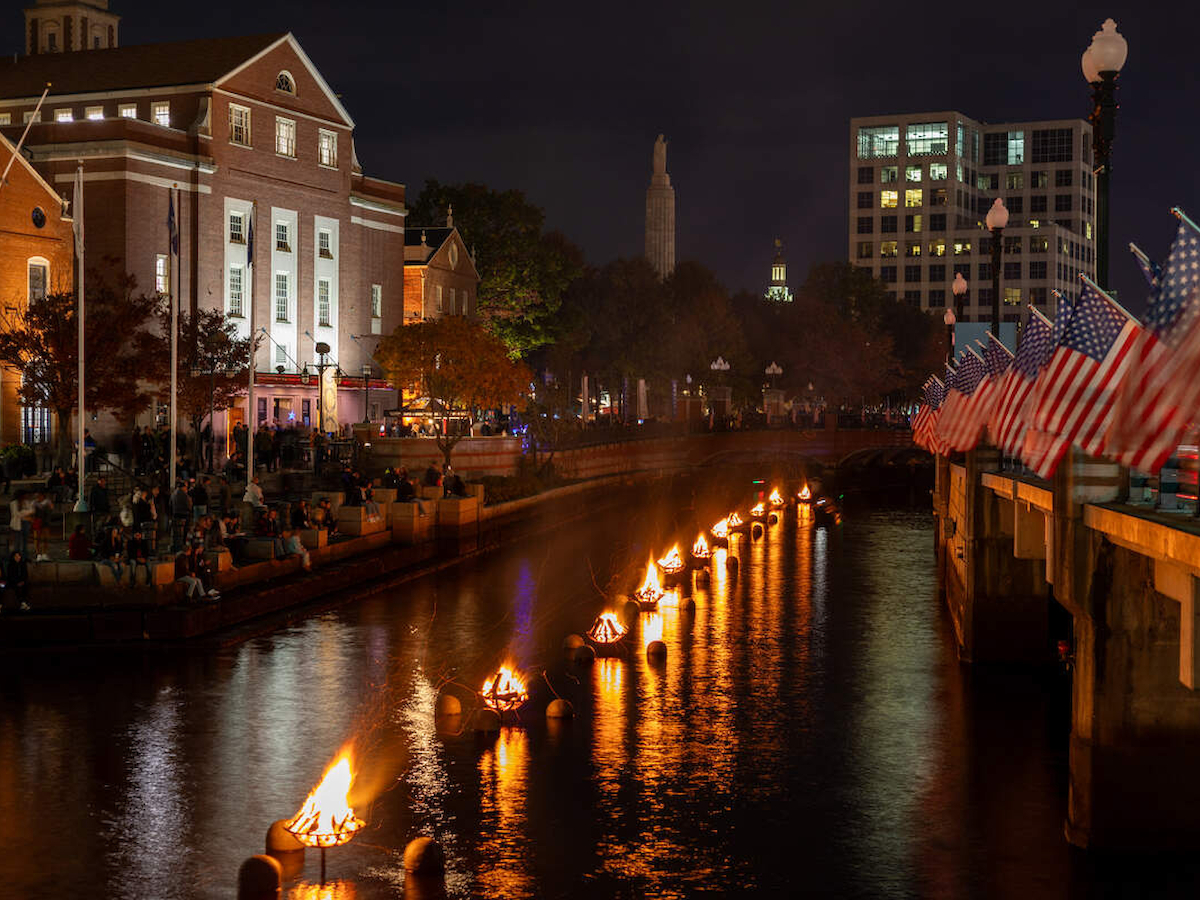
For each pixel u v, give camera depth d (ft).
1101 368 57.88
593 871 61.16
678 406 346.54
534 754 80.84
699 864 62.23
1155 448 44.62
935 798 72.59
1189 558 44.04
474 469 217.77
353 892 58.29
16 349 166.20
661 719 89.97
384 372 273.95
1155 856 59.62
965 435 105.29
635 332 388.57
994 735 86.02
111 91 237.45
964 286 138.31
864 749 82.64
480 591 146.30
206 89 231.91
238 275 238.27
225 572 120.57
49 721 86.38
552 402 259.19
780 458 353.10
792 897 58.23
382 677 100.68
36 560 112.57
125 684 96.48
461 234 334.03
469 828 66.95
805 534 222.07
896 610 138.72
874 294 466.29
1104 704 59.47
